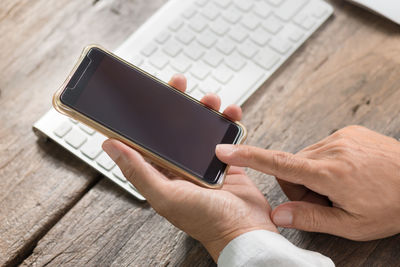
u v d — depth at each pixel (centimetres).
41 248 72
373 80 87
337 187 65
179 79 74
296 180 65
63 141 77
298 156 67
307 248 73
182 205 64
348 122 84
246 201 70
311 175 64
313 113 84
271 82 87
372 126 83
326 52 90
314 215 67
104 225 74
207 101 75
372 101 85
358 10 94
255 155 64
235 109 74
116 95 69
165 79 83
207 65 85
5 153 79
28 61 87
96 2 94
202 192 64
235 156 65
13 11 92
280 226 69
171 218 68
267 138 82
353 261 72
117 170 75
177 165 68
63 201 76
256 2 91
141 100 70
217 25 89
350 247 73
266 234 64
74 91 67
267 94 86
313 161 65
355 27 92
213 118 72
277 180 76
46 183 77
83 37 91
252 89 84
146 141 68
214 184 68
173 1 91
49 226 74
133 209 75
